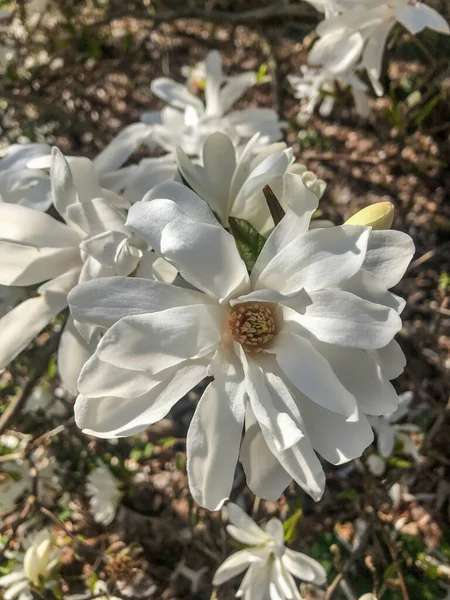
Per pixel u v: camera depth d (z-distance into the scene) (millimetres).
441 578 327
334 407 147
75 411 146
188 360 155
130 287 148
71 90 446
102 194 186
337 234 147
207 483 148
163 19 384
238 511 232
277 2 393
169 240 141
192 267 143
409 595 325
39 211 179
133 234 171
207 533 317
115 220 168
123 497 342
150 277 166
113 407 148
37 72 379
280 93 464
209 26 583
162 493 373
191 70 507
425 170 464
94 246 161
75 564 338
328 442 156
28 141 406
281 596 226
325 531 351
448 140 444
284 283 152
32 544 283
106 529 356
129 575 298
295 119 498
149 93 539
